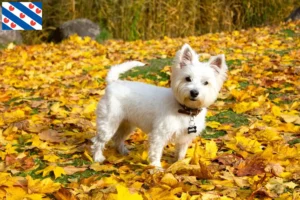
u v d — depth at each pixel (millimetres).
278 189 2061
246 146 2426
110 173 2256
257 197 2029
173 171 2205
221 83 2322
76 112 2912
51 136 2580
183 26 6355
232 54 4285
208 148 2381
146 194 1965
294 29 5625
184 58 2299
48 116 2863
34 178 2213
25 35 6043
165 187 2049
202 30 6586
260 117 2818
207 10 6504
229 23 6562
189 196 1989
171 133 2270
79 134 2605
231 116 2854
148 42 5504
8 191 2021
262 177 2105
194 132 2273
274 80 3332
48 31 6180
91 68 4000
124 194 1898
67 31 5805
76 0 6141
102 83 3516
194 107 2262
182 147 2355
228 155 2342
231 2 6605
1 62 4324
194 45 5043
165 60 4137
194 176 2156
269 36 5281
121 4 6066
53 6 6164
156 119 2281
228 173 2180
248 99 3084
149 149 2307
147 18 6223
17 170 2246
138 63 2484
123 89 2367
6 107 3072
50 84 3527
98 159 2402
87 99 3152
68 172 2230
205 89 2238
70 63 4035
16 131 2619
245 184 2107
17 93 3307
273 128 2629
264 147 2467
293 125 2633
